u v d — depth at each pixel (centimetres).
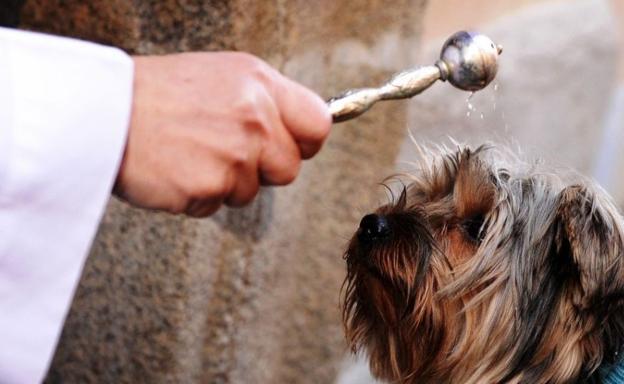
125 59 153
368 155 472
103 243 390
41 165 142
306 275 466
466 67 184
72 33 367
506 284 334
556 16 679
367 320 367
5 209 142
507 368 337
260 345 439
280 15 388
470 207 342
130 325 393
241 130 156
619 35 732
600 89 723
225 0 353
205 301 394
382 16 455
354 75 453
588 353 319
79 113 145
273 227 421
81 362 407
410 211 347
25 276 144
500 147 396
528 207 338
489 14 622
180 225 375
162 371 392
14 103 141
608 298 300
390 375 376
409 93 183
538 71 668
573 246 302
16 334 144
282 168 161
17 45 146
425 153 398
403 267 336
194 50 360
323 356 487
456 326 341
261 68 162
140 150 154
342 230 471
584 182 342
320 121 163
